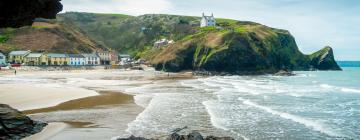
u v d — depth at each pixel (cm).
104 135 3117
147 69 18112
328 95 7238
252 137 3253
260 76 15400
